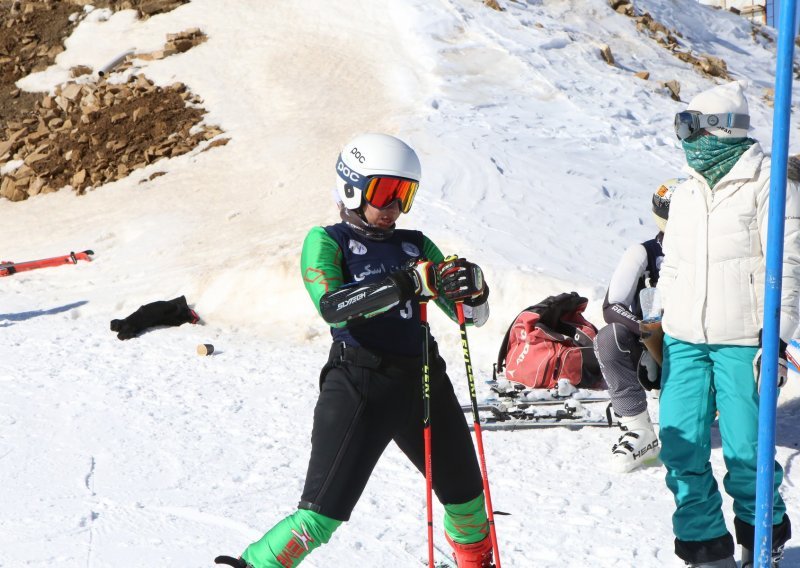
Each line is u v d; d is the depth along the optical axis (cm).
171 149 3022
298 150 2752
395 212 623
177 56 3578
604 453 1009
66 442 1081
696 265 682
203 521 851
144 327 1691
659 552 758
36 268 2120
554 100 3048
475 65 3300
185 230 2377
